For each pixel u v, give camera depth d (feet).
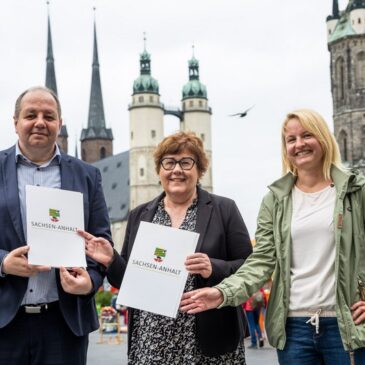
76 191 18.25
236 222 18.65
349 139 307.58
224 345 17.58
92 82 553.64
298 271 16.52
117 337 69.97
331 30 318.45
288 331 16.56
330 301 16.14
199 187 19.21
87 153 547.49
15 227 17.46
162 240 17.17
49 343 17.31
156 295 16.93
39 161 18.28
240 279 16.67
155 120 416.26
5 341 17.24
